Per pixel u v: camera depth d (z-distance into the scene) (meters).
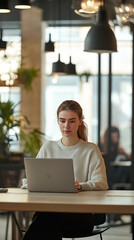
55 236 3.50
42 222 3.50
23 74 8.43
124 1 4.44
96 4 4.49
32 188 3.63
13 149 8.66
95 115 9.39
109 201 3.12
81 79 9.45
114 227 7.20
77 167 3.97
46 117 9.62
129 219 8.03
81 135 4.10
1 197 3.30
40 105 9.52
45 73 9.61
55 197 3.31
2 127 6.97
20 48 9.21
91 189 3.75
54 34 9.45
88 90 9.45
